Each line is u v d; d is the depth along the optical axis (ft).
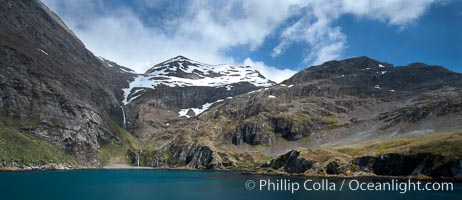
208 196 411.34
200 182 590.14
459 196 387.75
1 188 455.63
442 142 629.10
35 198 378.73
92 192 442.09
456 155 560.61
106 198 395.14
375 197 385.29
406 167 632.38
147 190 469.98
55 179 606.96
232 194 427.74
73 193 427.74
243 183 566.36
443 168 561.84
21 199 370.12
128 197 403.95
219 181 607.37
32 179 590.55
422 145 654.53
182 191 458.91
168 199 388.57
